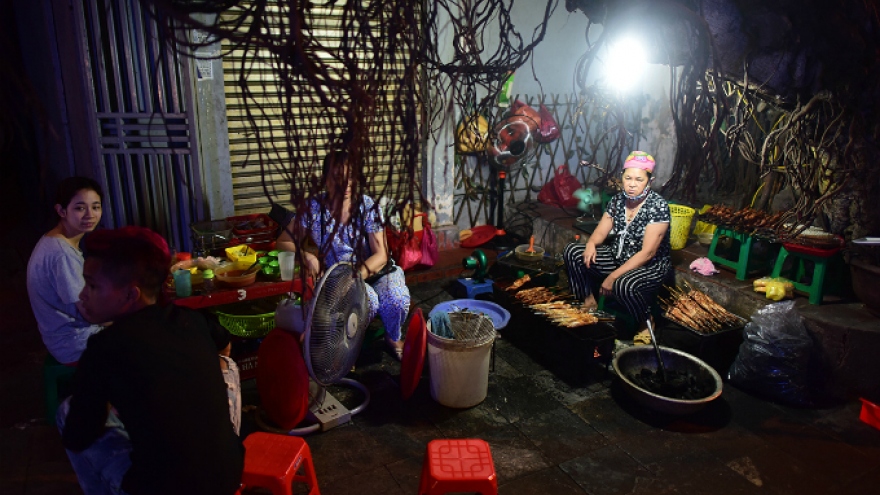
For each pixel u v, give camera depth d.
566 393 4.17
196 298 3.68
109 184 4.88
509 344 4.88
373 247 3.90
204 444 1.91
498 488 3.21
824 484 3.28
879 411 3.73
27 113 1.34
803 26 3.19
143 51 4.67
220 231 4.52
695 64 2.61
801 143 3.62
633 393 3.77
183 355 1.91
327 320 3.28
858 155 3.74
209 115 5.16
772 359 4.00
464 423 3.80
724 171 5.90
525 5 6.62
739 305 4.57
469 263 5.56
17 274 6.00
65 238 3.20
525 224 6.99
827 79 3.32
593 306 5.05
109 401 1.82
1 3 1.31
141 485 1.86
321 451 3.49
